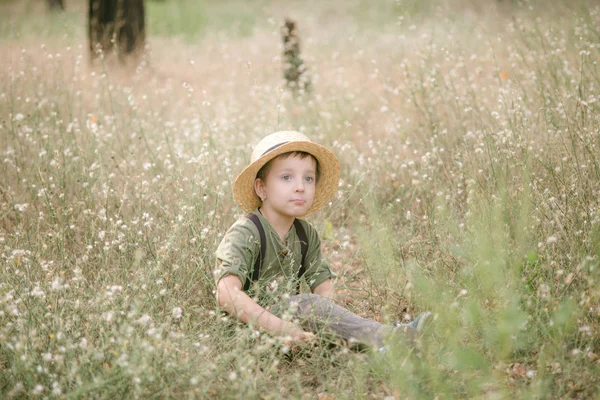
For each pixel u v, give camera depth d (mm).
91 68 7727
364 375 2664
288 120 5312
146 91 6602
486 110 4848
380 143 4754
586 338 2721
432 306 2951
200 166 4070
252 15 14953
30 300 2891
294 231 3291
